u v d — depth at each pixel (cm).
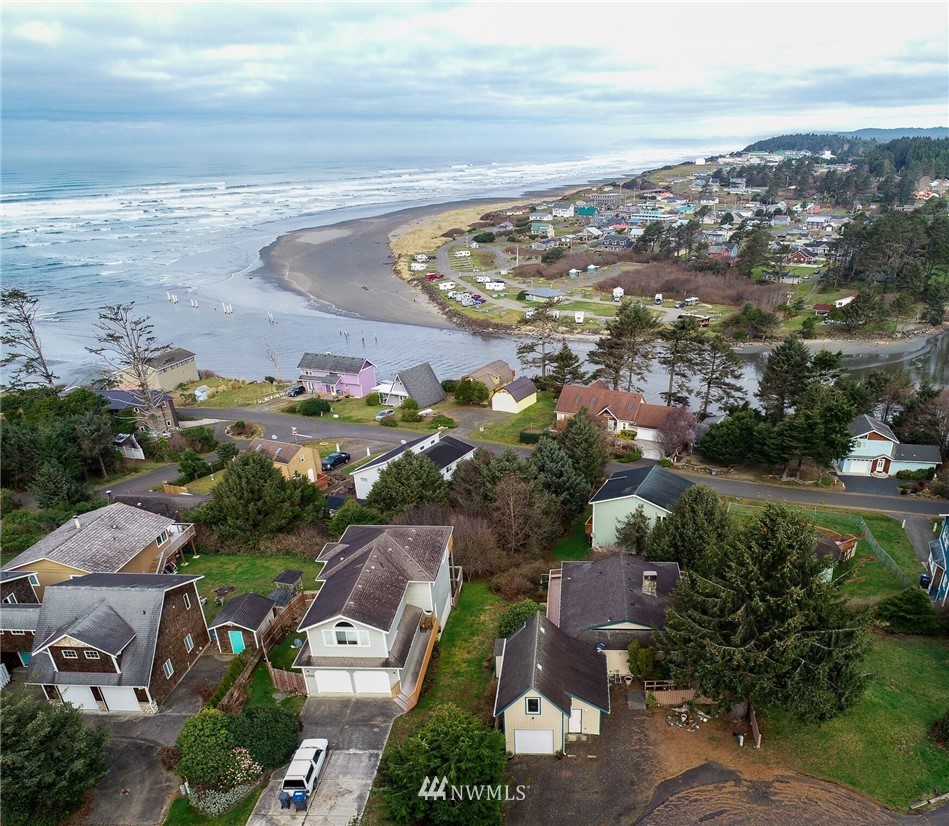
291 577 4444
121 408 7869
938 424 6544
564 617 3719
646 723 3186
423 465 5294
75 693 3378
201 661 3762
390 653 3378
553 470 5378
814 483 6175
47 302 14088
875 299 11956
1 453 6444
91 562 4125
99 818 2798
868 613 2995
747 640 2952
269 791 2884
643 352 8669
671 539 4241
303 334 12575
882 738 3073
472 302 14175
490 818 2595
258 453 5331
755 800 2766
